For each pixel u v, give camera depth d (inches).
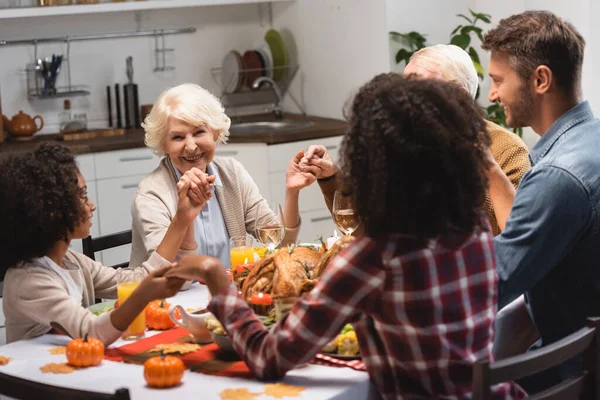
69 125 189.9
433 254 60.5
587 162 78.0
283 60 213.9
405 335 61.5
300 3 208.2
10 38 194.2
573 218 77.5
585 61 171.2
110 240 113.0
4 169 79.1
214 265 69.2
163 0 194.7
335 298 61.4
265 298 78.3
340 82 199.9
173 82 212.7
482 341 63.4
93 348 72.3
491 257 63.9
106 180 178.4
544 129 83.7
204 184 95.7
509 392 66.0
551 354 64.4
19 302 79.9
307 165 109.1
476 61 181.0
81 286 88.0
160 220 106.6
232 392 64.8
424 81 61.1
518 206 79.3
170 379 66.8
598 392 70.7
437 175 59.4
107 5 188.5
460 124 59.9
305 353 63.3
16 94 196.1
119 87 203.0
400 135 58.6
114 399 55.7
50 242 81.3
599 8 168.2
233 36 217.5
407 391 63.3
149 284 74.1
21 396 60.2
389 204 59.5
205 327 75.5
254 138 183.3
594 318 69.7
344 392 64.9
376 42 187.0
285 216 112.0
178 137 108.1
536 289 84.7
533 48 81.0
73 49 199.9
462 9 191.8
